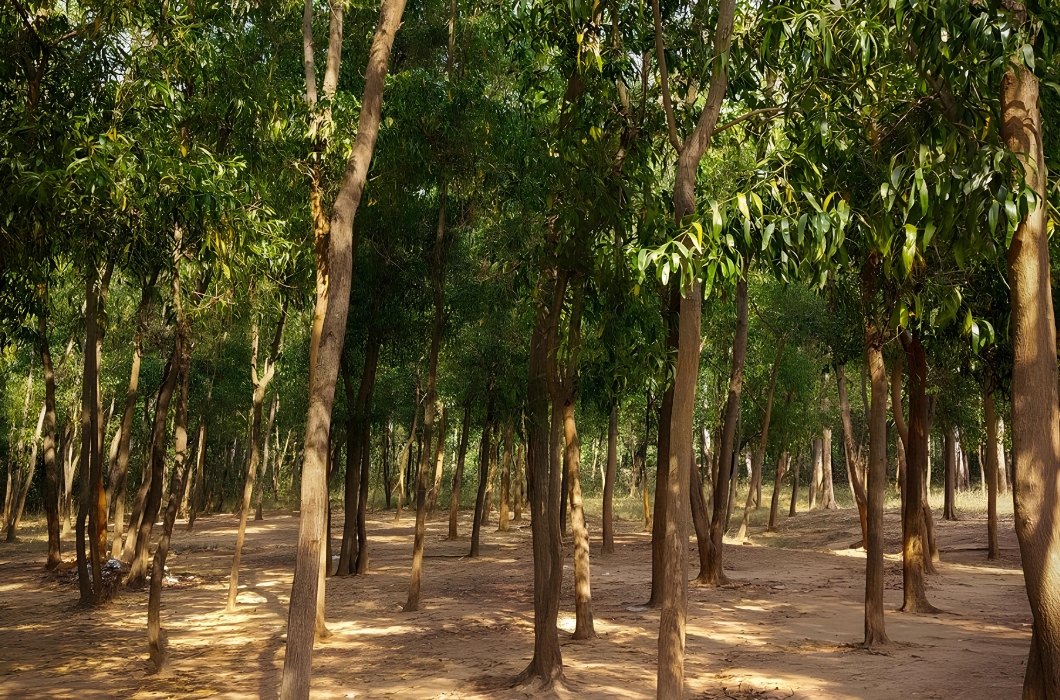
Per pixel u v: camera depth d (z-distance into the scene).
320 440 5.81
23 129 7.80
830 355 24.08
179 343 13.63
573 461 11.28
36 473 41.97
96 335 15.32
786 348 27.02
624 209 9.45
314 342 11.47
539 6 8.84
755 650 10.37
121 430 18.48
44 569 19.97
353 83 14.38
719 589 16.38
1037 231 5.78
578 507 11.34
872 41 5.88
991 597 15.22
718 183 14.05
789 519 36.47
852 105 6.94
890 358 18.77
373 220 15.16
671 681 6.01
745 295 18.09
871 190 8.00
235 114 11.78
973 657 9.56
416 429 40.00
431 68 14.78
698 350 6.27
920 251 6.55
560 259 9.43
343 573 18.61
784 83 7.36
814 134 6.83
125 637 12.00
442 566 20.42
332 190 12.05
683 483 6.17
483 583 17.33
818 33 6.00
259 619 13.42
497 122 13.39
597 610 13.80
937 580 17.75
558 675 8.53
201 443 32.84
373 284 17.20
